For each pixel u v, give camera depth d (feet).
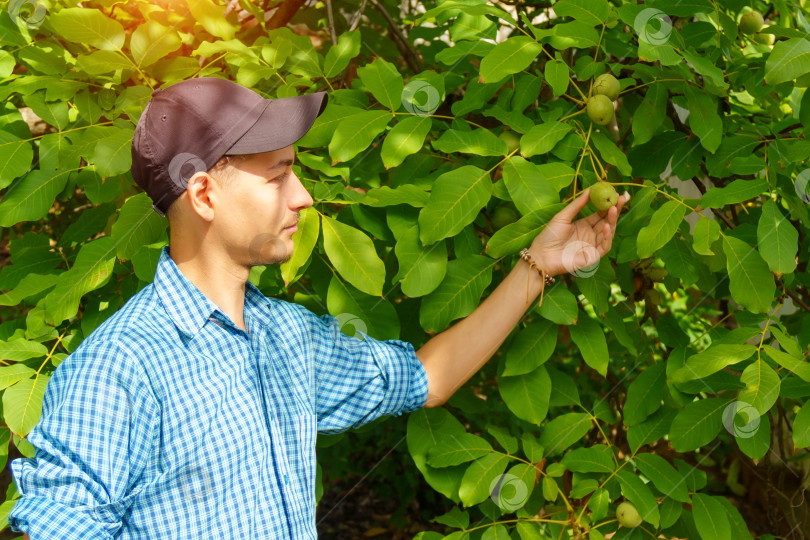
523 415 5.89
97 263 5.61
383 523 13.89
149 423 4.03
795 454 10.10
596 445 6.30
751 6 7.79
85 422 3.86
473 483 5.85
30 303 6.45
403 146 5.82
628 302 7.63
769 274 5.36
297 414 4.65
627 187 7.06
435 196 5.52
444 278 5.71
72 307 5.51
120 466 3.92
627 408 6.23
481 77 5.51
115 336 4.06
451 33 6.53
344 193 5.85
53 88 6.27
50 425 3.88
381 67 6.10
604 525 6.50
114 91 6.51
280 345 4.75
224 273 4.42
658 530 6.34
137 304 4.32
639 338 7.50
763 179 5.65
